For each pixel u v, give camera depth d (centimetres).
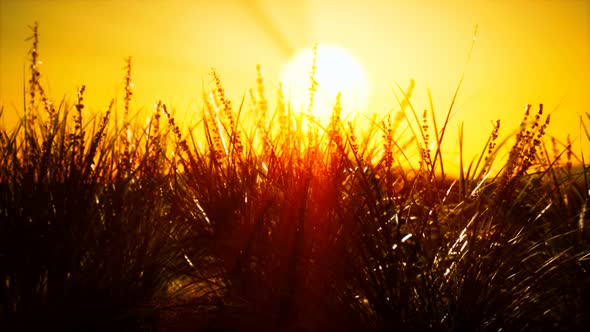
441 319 408
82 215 412
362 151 420
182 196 428
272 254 415
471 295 406
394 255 408
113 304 411
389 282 406
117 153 425
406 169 420
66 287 409
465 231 411
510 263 411
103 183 421
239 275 416
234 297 416
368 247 407
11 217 409
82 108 418
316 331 409
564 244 422
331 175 416
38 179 412
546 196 419
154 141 426
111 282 412
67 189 413
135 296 416
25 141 418
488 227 411
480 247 410
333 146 420
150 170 425
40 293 408
